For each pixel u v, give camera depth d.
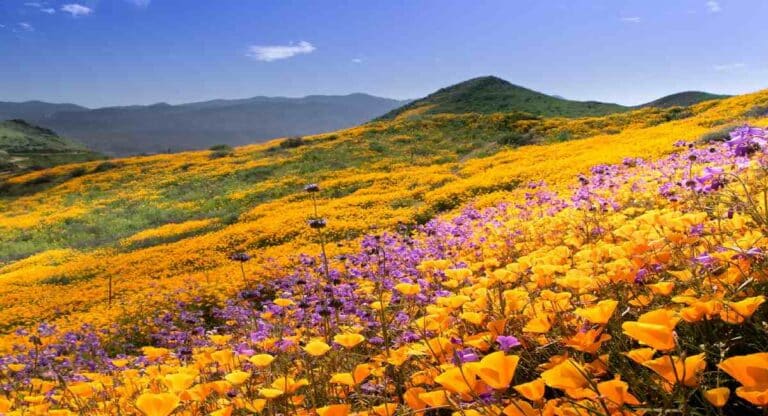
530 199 9.86
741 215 2.49
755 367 0.77
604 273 2.26
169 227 25.06
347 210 19.14
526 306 2.02
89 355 5.68
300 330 3.32
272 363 2.50
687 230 2.41
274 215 22.06
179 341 5.23
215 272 13.40
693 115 33.53
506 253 5.03
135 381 2.77
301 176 34.31
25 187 50.06
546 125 40.31
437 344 1.72
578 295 2.03
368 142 44.44
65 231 29.55
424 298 3.12
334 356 2.41
